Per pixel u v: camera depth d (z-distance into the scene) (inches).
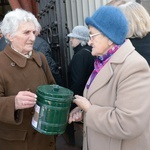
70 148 125.9
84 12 114.4
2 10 227.1
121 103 46.3
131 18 54.4
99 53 51.9
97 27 48.9
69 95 52.2
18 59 62.2
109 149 51.4
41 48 102.2
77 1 116.3
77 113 58.9
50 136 70.5
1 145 64.3
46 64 72.1
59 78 106.0
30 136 64.6
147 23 55.2
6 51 62.9
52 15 119.3
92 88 52.5
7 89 61.3
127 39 52.4
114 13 48.5
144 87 45.8
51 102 50.9
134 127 45.2
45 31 141.3
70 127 125.7
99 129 48.9
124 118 45.3
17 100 54.3
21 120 58.6
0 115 57.4
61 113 52.4
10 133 62.9
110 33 48.4
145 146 51.4
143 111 45.1
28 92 54.4
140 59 47.5
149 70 47.5
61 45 108.0
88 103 51.8
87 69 97.1
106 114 48.2
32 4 173.8
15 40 60.7
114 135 47.2
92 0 111.3
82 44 105.7
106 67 50.7
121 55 49.1
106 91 50.2
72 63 99.8
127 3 57.4
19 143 63.6
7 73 61.0
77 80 97.0
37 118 53.4
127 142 50.3
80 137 135.3
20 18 59.2
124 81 46.7
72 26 122.6
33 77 64.4
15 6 161.5
